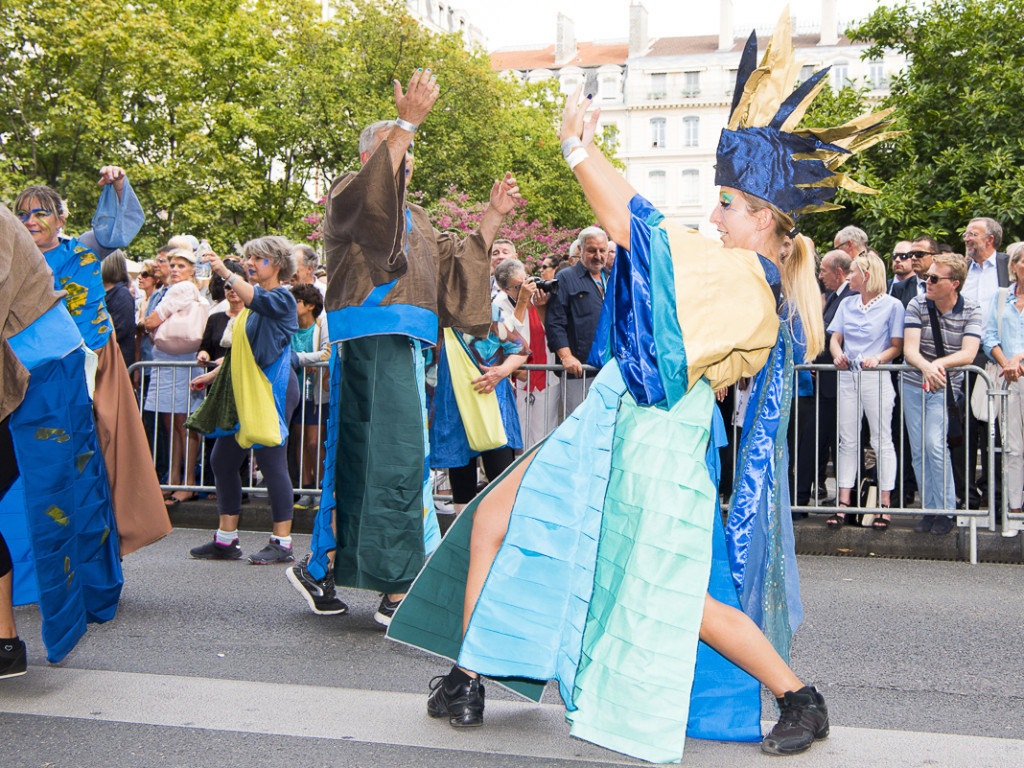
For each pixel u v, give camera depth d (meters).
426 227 4.24
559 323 6.68
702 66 63.53
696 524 2.67
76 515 3.68
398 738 2.92
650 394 2.70
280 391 5.39
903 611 4.67
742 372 2.80
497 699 3.34
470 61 29.41
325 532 4.29
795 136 2.85
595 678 2.64
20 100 22.17
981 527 6.11
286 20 28.42
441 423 5.48
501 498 3.00
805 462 6.34
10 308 3.28
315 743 2.86
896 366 6.06
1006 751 2.88
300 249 7.28
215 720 3.04
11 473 3.41
